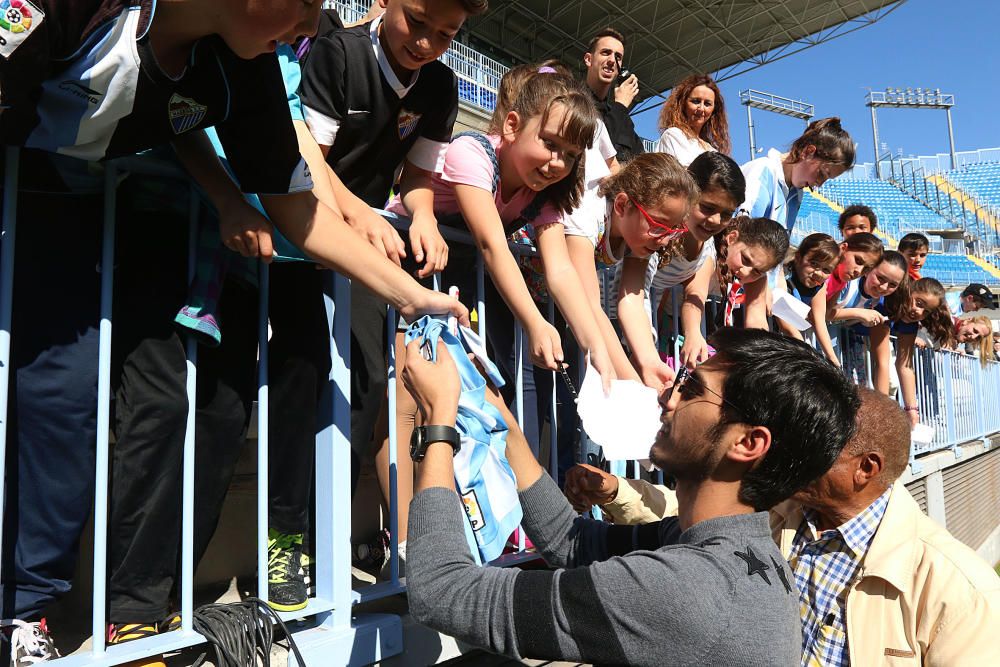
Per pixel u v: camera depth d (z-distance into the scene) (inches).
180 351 56.4
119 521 55.4
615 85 177.2
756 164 151.4
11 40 38.4
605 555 62.1
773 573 48.4
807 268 154.0
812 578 74.7
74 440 53.6
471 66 590.9
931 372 237.1
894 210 1163.9
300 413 63.4
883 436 70.1
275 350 64.1
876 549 70.0
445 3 65.1
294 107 64.9
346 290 65.9
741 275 119.5
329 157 75.6
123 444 55.3
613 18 755.4
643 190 82.8
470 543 55.7
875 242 163.2
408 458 80.5
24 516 52.6
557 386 103.0
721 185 95.7
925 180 1204.5
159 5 43.1
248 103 50.3
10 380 51.7
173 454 56.1
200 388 59.9
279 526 64.1
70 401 53.1
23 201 52.8
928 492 215.5
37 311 52.7
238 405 61.7
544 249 80.5
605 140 120.3
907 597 67.4
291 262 64.3
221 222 54.0
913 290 201.2
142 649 51.4
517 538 85.8
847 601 70.7
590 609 44.8
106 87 44.1
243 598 73.8
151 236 56.9
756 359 50.4
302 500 64.6
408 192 78.0
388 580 79.1
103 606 51.3
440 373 54.5
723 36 799.1
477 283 80.6
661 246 88.1
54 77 43.0
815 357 52.0
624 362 82.6
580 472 75.7
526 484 65.9
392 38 69.6
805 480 49.9
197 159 55.7
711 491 50.9
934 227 1122.7
